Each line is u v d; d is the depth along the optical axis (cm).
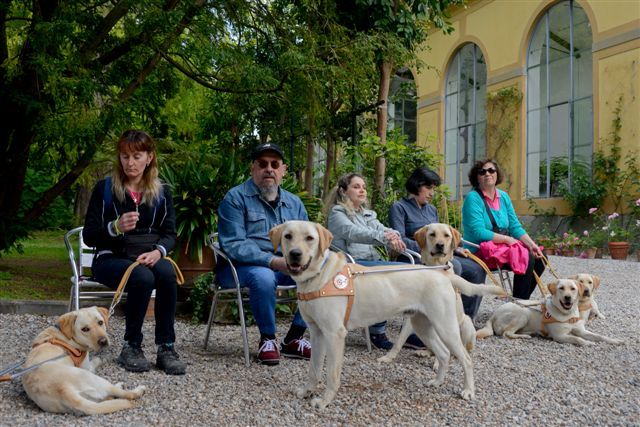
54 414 269
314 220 598
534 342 446
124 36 670
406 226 472
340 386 323
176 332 453
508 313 466
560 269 910
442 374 327
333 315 292
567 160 1296
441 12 837
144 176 365
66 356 293
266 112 928
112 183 360
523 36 1369
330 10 729
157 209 369
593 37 1212
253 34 730
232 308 486
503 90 1414
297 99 705
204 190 521
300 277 294
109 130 623
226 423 264
